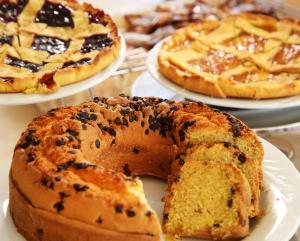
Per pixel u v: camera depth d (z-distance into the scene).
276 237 0.60
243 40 1.00
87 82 0.82
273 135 0.83
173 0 1.29
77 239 0.57
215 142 0.67
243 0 1.26
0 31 0.95
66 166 0.59
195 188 0.64
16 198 0.61
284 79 0.88
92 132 0.66
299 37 1.01
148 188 0.69
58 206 0.57
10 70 0.84
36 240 0.60
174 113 0.69
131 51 1.00
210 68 0.91
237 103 0.81
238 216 0.62
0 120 0.84
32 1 1.01
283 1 1.25
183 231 0.63
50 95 0.79
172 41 0.98
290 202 0.64
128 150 0.69
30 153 0.61
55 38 0.94
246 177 0.65
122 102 0.72
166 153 0.69
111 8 1.28
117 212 0.56
